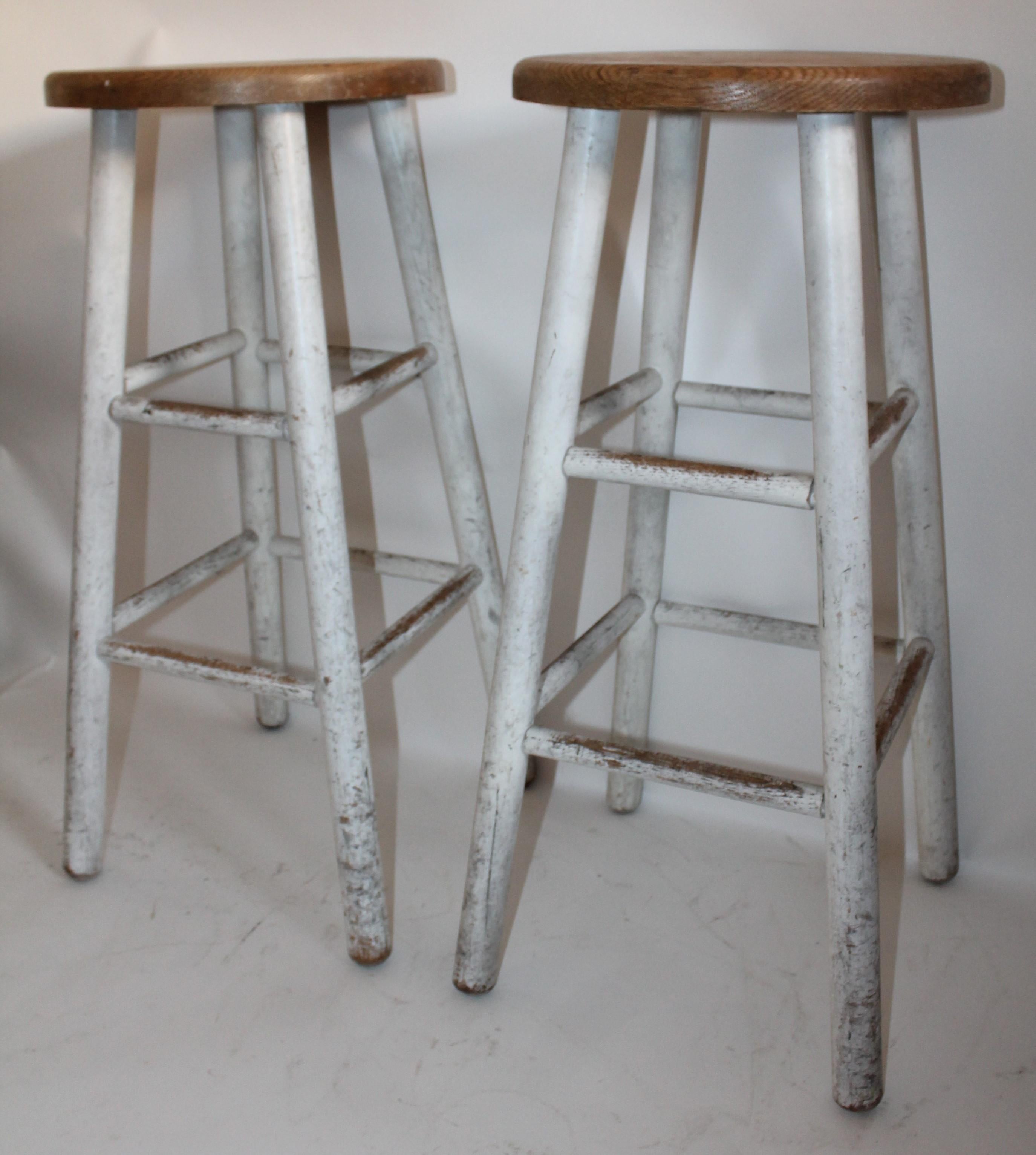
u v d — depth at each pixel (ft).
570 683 4.89
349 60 4.01
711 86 2.59
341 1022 3.81
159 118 4.58
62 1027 3.78
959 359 3.87
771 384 4.14
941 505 3.93
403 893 4.41
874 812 3.25
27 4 4.51
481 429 4.64
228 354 4.51
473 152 4.20
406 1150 3.35
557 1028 3.78
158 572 5.49
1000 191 3.64
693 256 4.03
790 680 4.53
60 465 5.42
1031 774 4.29
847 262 2.78
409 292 4.23
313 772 5.18
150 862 4.58
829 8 3.61
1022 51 3.47
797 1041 3.72
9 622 5.77
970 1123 3.43
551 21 3.93
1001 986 3.92
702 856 4.60
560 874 4.50
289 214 3.34
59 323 5.06
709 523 4.42
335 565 3.65
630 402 3.80
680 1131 3.41
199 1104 3.50
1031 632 4.12
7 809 4.90
